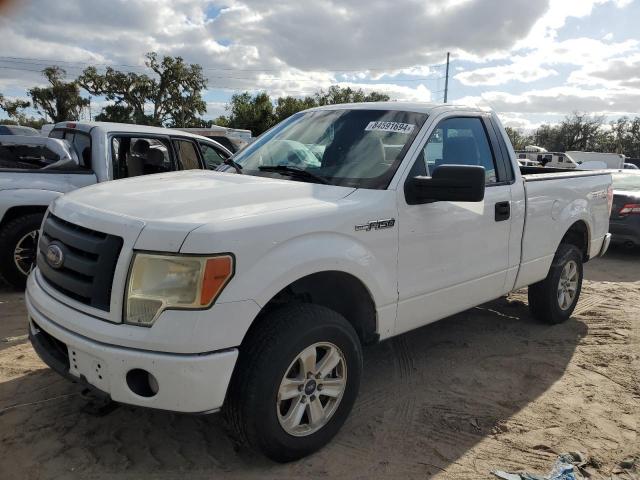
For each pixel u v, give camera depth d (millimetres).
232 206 2822
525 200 4461
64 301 2758
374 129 3787
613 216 8969
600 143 72438
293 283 3012
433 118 3791
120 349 2479
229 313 2520
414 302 3551
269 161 3896
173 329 2441
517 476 2938
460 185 3197
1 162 6055
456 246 3795
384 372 4211
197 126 57750
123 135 6359
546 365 4438
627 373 4316
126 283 2512
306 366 2863
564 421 3549
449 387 3980
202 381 2488
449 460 3064
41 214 5668
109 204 2859
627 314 5809
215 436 3180
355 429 3340
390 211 3283
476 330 5199
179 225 2518
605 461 3127
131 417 3334
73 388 3633
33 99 58156
